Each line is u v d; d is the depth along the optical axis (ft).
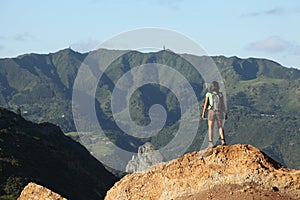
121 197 66.59
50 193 75.31
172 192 62.64
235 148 62.59
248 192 58.90
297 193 59.00
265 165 61.16
